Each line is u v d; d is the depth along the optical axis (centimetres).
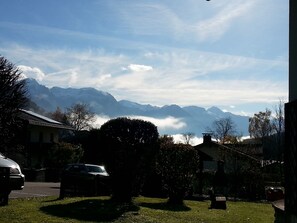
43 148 4681
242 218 1523
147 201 1741
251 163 3094
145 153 1495
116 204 1351
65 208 1220
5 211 1127
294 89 743
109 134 1485
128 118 1519
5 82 2970
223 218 1461
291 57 756
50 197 1638
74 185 1755
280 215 881
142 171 1495
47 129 5159
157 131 1532
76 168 2425
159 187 2231
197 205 1834
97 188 1847
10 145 3147
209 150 5206
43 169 3941
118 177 1470
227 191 3045
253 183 3039
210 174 3103
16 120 3141
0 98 2950
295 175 716
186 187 1794
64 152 4178
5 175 1261
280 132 4388
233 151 3145
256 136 5825
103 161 1505
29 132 4678
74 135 5572
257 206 2161
